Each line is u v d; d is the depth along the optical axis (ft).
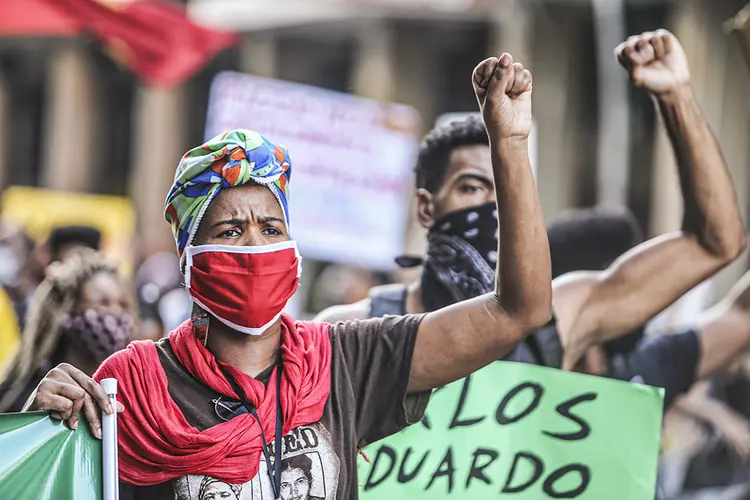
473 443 16.30
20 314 31.63
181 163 12.16
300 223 38.42
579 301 16.99
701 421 31.24
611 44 56.44
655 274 16.74
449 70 76.33
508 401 16.40
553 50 66.49
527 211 12.23
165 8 46.47
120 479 11.87
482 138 17.24
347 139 38.78
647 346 19.49
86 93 96.07
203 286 11.93
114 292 20.04
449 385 16.44
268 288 11.88
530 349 16.83
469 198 17.12
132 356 12.10
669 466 32.01
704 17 56.34
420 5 64.85
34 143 101.24
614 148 56.08
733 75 55.52
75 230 31.86
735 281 47.47
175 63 47.44
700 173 16.17
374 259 38.99
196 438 11.59
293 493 11.74
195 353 11.96
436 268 17.10
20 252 40.65
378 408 12.47
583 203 66.90
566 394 16.43
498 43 69.36
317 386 12.10
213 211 12.01
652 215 61.93
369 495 16.11
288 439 11.85
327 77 81.41
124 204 48.55
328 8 63.77
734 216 16.33
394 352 12.47
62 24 43.37
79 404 11.84
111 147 96.37
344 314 17.49
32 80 100.12
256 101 38.34
